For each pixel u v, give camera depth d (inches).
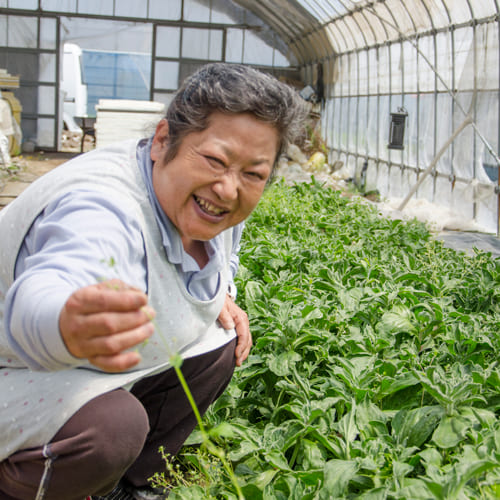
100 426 61.6
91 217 59.0
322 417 86.4
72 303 45.3
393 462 69.9
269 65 669.9
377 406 91.7
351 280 147.3
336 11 486.6
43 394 63.1
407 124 424.8
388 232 213.8
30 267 54.9
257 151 60.6
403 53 423.8
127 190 64.8
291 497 72.1
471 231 330.0
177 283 70.6
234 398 99.5
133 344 45.7
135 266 64.8
